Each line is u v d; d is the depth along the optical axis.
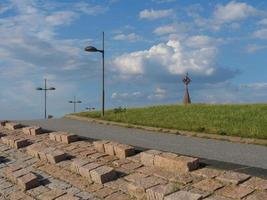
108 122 23.53
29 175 11.86
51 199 10.36
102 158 12.50
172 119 21.69
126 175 10.75
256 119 19.45
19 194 11.25
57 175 11.88
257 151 13.35
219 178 9.25
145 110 26.89
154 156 10.91
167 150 13.89
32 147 14.45
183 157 10.49
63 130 20.23
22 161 13.87
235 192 8.52
